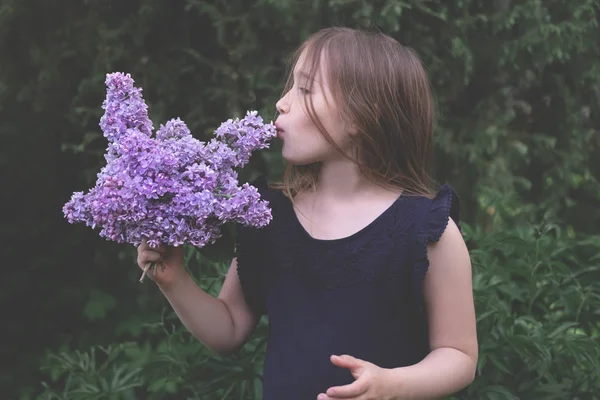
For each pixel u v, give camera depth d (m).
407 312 1.42
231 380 1.96
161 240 1.32
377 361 1.39
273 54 3.29
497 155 3.51
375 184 1.47
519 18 3.39
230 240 1.57
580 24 3.44
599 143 4.03
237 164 1.39
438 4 3.30
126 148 1.29
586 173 4.07
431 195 1.50
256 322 1.61
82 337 3.39
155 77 3.29
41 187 3.53
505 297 2.27
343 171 1.47
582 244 2.47
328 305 1.41
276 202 1.53
